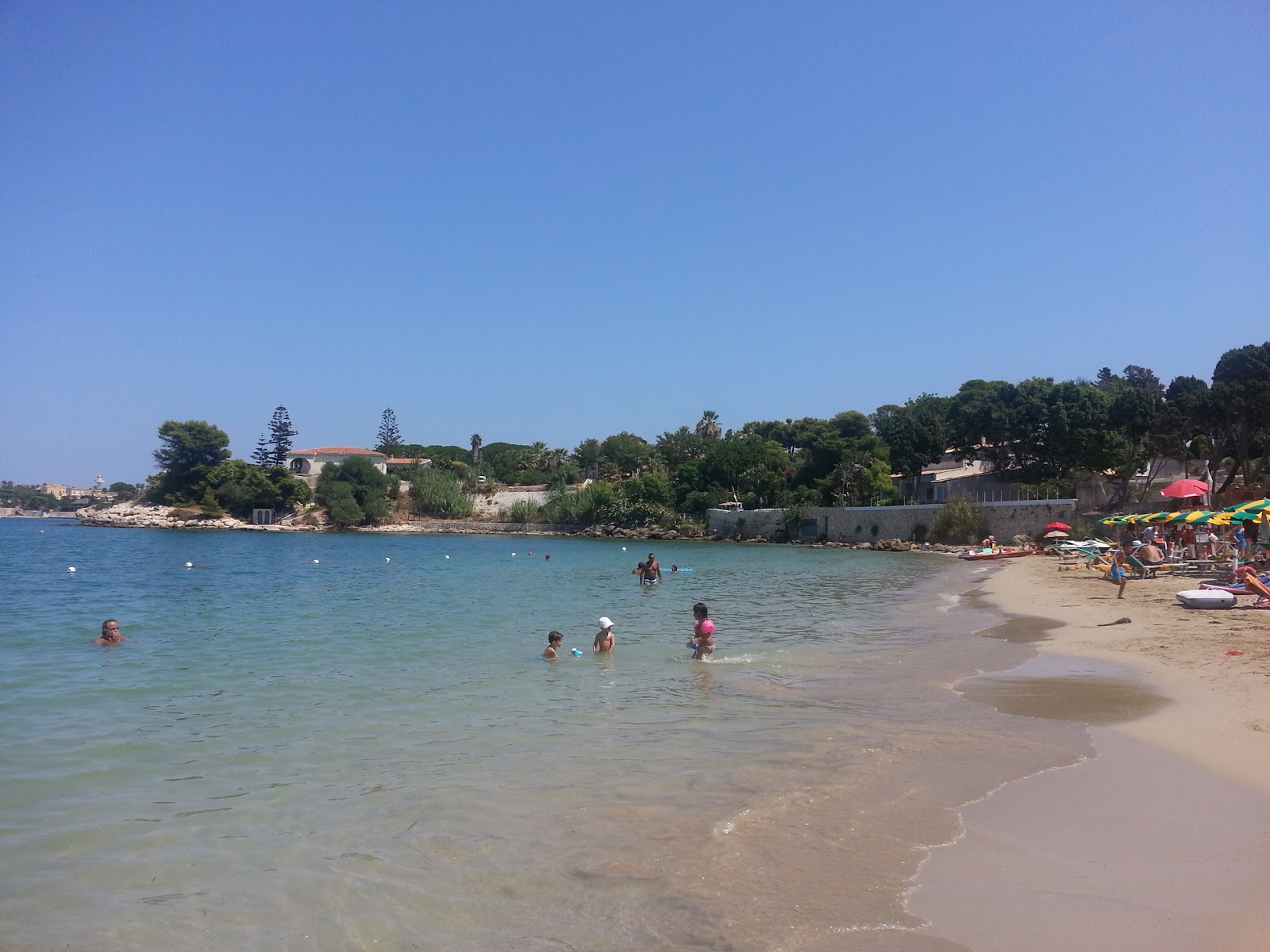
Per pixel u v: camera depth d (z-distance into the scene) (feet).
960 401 354.33
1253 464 226.58
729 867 22.35
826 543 291.38
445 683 49.37
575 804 27.66
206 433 427.33
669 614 87.51
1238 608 72.43
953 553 229.86
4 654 59.67
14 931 19.27
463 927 19.36
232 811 27.22
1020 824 25.21
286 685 48.49
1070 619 75.66
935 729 37.11
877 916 19.53
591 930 19.11
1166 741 33.73
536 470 519.60
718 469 367.25
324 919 19.86
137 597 104.63
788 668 54.34
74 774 31.17
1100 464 252.62
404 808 27.32
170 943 18.74
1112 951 17.75
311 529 407.44
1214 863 22.13
